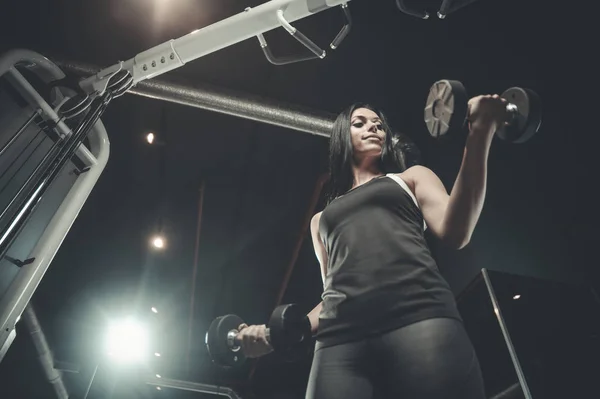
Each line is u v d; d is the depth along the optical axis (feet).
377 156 5.16
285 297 21.67
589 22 8.89
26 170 7.25
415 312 3.54
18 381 16.10
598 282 8.66
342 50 12.39
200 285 23.76
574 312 8.30
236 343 4.73
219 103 10.66
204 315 25.31
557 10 9.47
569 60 9.29
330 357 3.72
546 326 8.02
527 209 10.09
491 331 8.17
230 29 8.02
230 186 18.28
